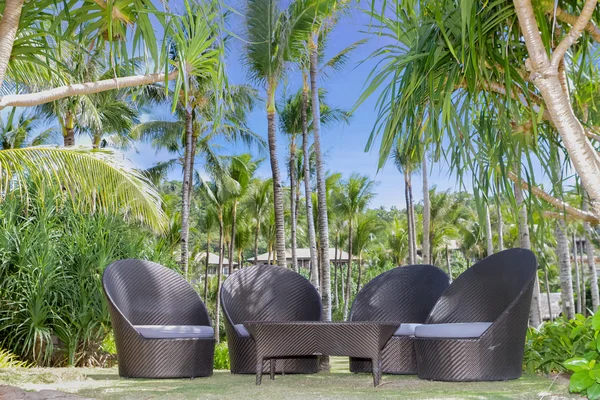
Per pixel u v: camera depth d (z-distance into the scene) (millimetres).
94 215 7410
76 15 3732
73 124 13945
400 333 4934
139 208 6238
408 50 3609
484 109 3574
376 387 3809
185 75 4031
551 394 3197
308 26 11078
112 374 5152
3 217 6699
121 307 4977
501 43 3299
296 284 5555
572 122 2666
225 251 41344
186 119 17250
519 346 3934
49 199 6926
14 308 6492
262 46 11258
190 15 4031
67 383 4336
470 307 4438
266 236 32719
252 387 3926
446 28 3232
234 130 20109
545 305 30641
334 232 33875
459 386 3721
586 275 31422
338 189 28672
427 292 5297
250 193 27578
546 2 3033
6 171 4723
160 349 4570
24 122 17531
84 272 6785
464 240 36938
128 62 3932
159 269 5398
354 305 5355
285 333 3896
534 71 2721
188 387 3975
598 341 2814
